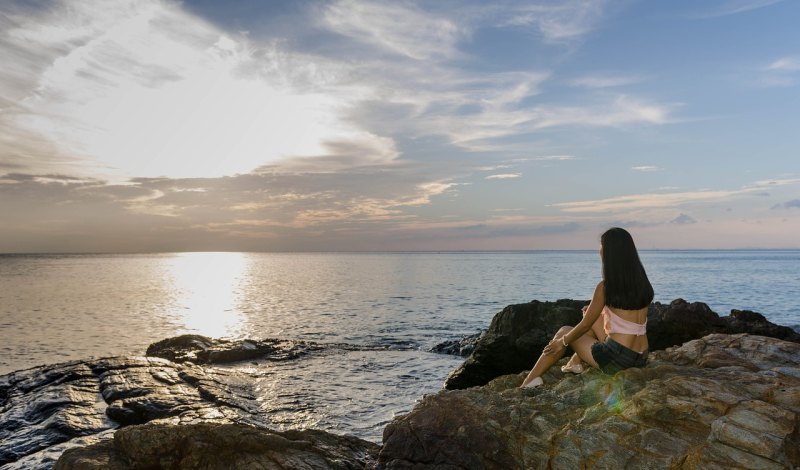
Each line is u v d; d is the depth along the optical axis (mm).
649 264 166875
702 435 5199
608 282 6371
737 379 6094
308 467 5891
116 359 13898
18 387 12422
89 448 5965
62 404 10594
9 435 9430
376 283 77312
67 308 43562
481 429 5805
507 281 79438
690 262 192875
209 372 13641
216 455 5848
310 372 16312
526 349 13727
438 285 70938
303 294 57656
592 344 6742
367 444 7098
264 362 18062
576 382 6668
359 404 12625
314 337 27141
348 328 30266
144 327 32438
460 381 14156
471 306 42812
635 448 5211
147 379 12078
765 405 5148
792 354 6793
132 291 64500
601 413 5777
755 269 122312
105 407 10625
